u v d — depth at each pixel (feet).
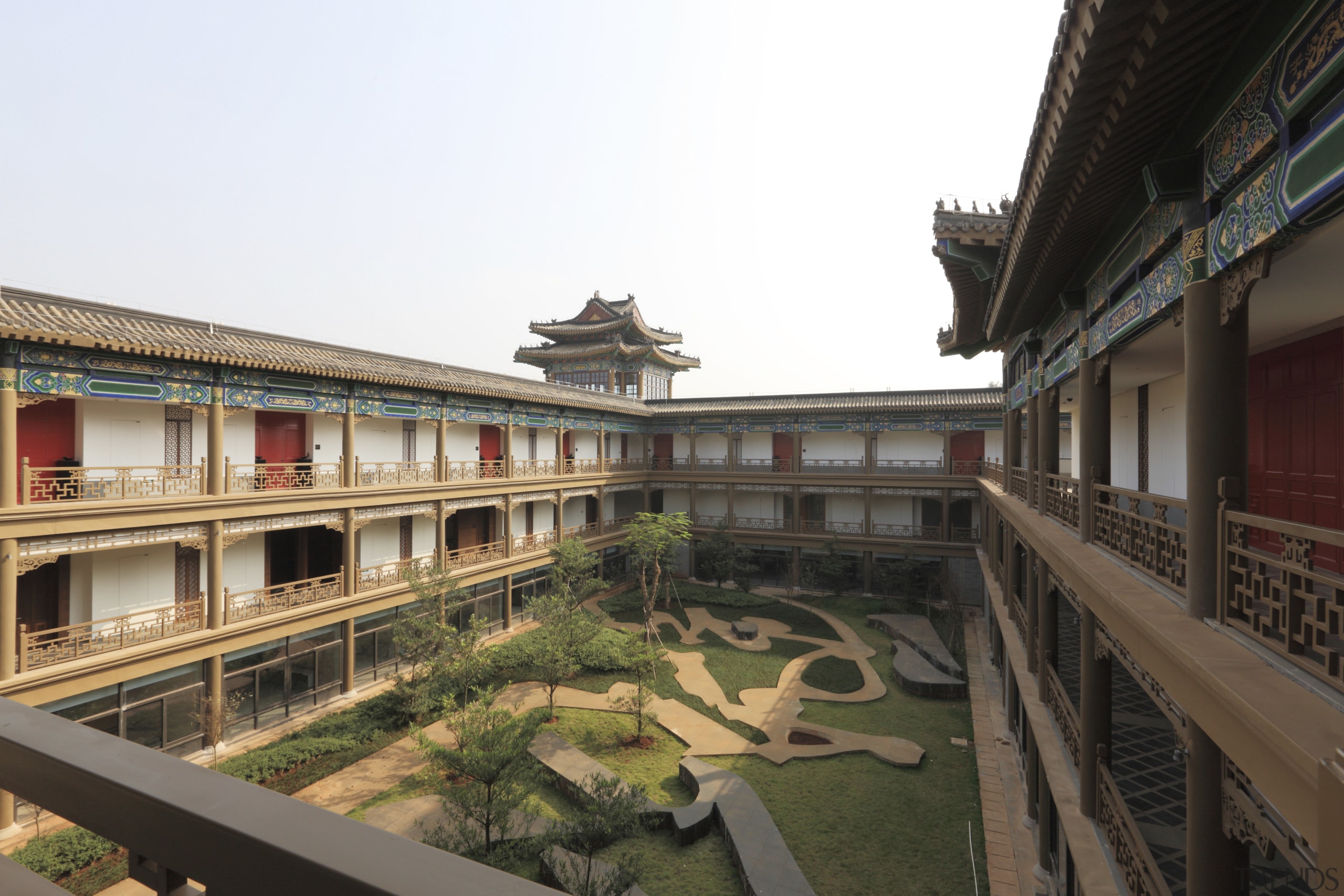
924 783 54.70
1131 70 16.52
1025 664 48.55
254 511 59.82
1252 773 13.48
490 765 42.52
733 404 136.05
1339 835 6.70
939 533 116.98
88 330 48.34
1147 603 20.63
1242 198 17.06
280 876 3.40
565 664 66.28
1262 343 32.53
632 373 158.51
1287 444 31.60
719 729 65.16
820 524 124.16
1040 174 23.21
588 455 130.11
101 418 54.39
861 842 46.65
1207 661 15.16
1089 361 33.06
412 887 2.93
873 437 122.72
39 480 46.80
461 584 84.58
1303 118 14.65
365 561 78.54
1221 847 17.03
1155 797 33.32
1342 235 17.92
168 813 4.00
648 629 88.58
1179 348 33.63
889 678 78.79
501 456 103.96
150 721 53.06
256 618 59.77
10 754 5.07
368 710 64.49
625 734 63.62
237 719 59.16
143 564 56.80
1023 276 35.88
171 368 54.49
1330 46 13.39
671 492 142.92
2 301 46.44
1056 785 32.04
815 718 67.92
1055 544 32.78
